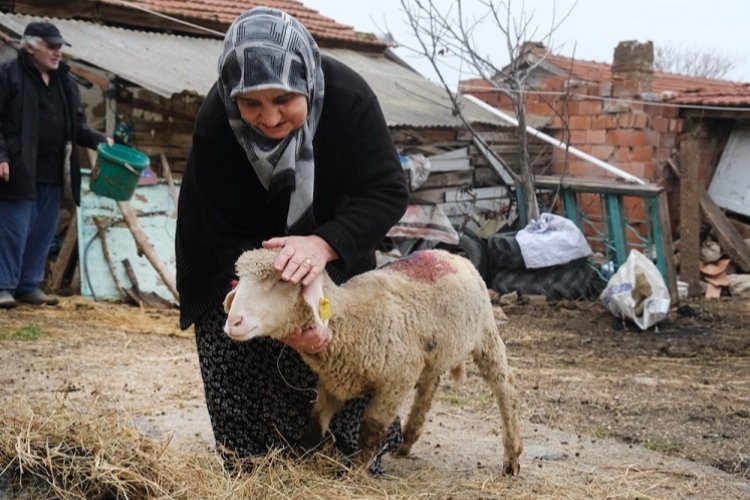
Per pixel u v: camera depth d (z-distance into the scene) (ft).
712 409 21.57
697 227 44.27
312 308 10.77
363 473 12.62
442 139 44.47
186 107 35.45
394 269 13.16
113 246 31.76
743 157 49.42
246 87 10.23
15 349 22.40
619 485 14.83
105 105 33.81
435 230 38.68
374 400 12.57
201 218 11.89
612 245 42.24
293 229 11.24
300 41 10.51
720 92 49.08
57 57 27.43
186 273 12.23
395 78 48.49
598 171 49.62
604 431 18.99
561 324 34.27
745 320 36.06
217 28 43.37
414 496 12.84
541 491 14.14
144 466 11.23
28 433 11.11
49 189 28.37
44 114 27.68
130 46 36.09
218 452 12.65
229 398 12.41
